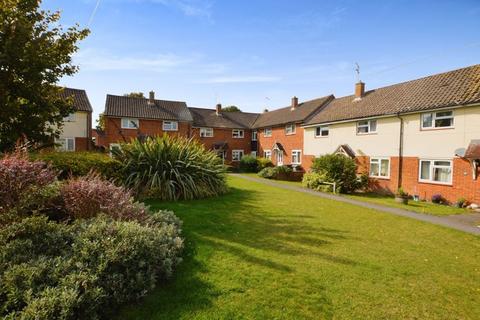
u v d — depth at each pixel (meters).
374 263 5.04
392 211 10.51
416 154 14.99
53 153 8.41
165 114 29.98
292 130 27.75
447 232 7.63
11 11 7.94
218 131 34.41
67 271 3.25
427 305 3.74
